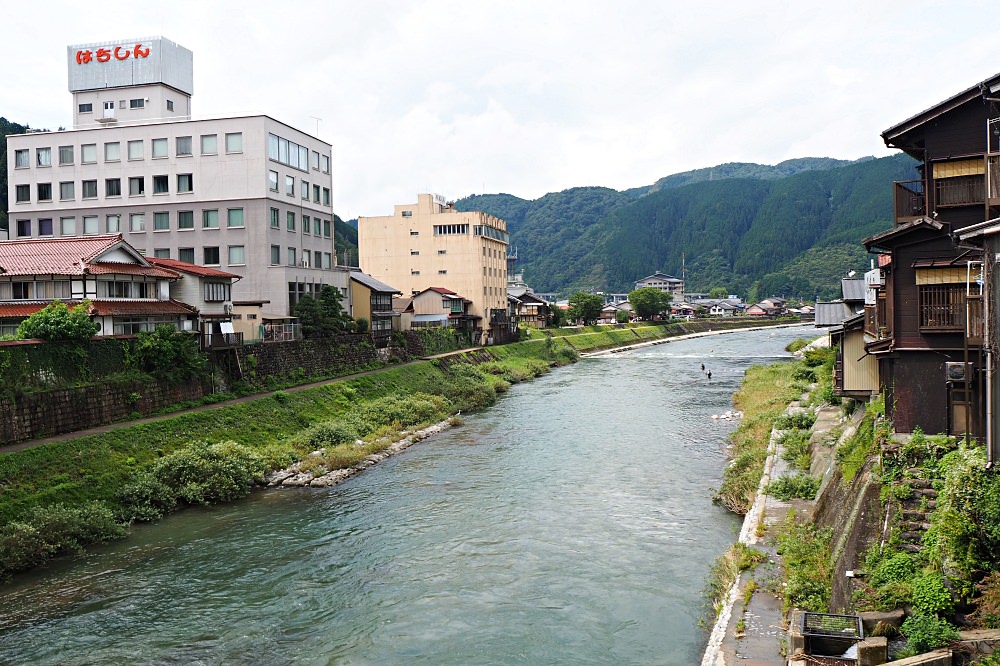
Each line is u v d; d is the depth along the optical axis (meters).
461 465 34.03
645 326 133.50
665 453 35.53
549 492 29.08
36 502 23.88
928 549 13.79
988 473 14.02
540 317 118.38
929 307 19.34
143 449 29.84
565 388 63.25
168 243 54.34
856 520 16.03
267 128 53.41
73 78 59.81
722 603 17.31
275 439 36.66
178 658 16.38
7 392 26.58
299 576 21.03
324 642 17.14
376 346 60.00
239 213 53.31
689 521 25.09
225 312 44.91
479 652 16.61
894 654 12.06
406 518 26.20
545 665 15.98
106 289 35.66
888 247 20.09
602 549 22.70
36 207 56.12
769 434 33.31
